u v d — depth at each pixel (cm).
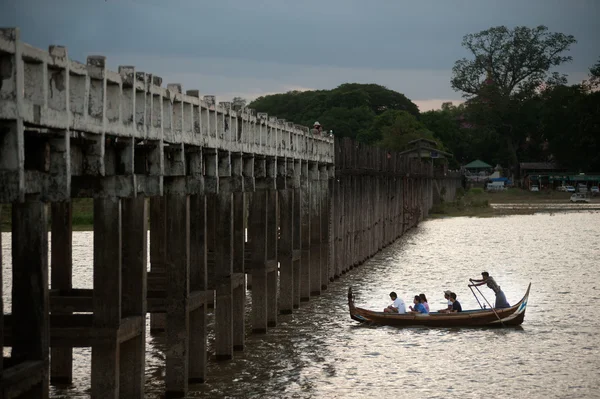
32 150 1301
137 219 1658
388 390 2309
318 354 2689
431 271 4925
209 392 2200
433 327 3170
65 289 2061
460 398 2248
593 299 3900
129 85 1558
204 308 2189
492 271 5006
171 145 1853
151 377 2339
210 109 2077
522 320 3200
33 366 1226
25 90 1228
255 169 2681
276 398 2184
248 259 3053
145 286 1681
